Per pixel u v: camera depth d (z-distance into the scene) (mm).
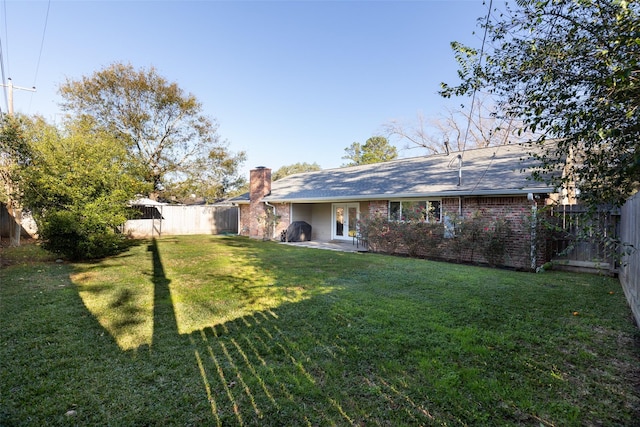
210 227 22391
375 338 3863
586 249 7992
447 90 3885
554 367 3193
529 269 8617
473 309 4918
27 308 5031
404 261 9578
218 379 3016
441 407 2584
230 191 27141
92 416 2494
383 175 14938
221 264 9141
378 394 2758
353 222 15828
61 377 3045
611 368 3176
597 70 2783
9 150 10336
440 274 7547
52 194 9281
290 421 2439
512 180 9453
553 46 2930
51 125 11898
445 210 10844
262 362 3326
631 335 3957
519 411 2527
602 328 4184
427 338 3857
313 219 18047
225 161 25375
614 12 2447
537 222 8148
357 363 3285
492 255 9141
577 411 2500
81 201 9469
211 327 4285
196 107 24047
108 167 10195
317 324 4348
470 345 3662
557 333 4016
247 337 3943
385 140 40406
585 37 2736
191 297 5691
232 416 2494
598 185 3037
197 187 24812
